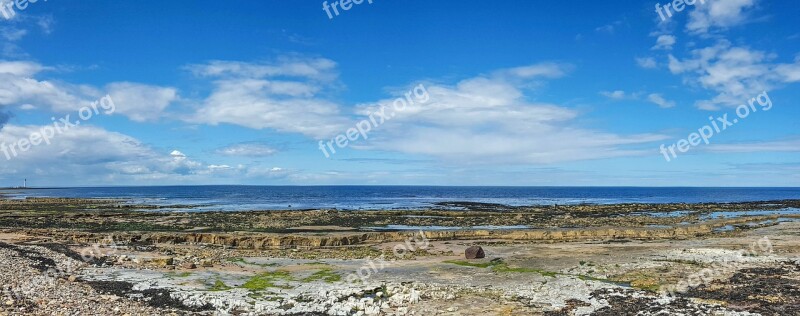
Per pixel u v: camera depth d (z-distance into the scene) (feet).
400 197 586.86
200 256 110.93
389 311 67.41
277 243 141.49
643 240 151.84
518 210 286.25
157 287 78.33
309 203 408.26
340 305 69.31
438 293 77.00
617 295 75.87
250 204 381.19
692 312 66.18
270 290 78.89
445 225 195.11
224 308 68.13
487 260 107.55
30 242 126.31
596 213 262.47
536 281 86.53
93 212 254.88
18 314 56.39
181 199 483.10
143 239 142.20
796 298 72.90
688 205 334.03
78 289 73.20
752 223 212.64
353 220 210.79
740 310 67.05
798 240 141.69
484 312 67.15
